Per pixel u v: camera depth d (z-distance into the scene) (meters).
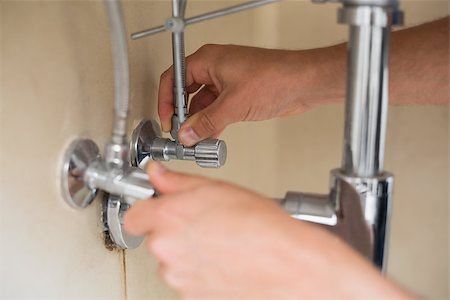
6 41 0.29
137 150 0.43
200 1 0.58
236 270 0.27
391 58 0.50
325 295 0.27
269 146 0.87
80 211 0.37
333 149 0.88
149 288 0.49
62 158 0.34
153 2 0.46
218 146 0.43
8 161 0.30
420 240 0.88
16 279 0.31
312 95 0.51
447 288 0.89
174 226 0.28
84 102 0.36
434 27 0.50
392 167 0.86
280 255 0.27
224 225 0.27
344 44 0.51
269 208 0.28
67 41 0.34
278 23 0.84
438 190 0.85
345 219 0.32
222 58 0.50
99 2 0.37
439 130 0.83
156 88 0.48
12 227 0.31
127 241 0.41
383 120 0.31
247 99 0.49
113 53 0.31
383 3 0.29
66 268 0.36
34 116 0.32
